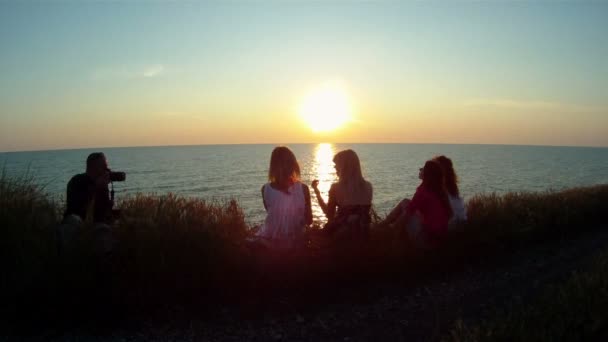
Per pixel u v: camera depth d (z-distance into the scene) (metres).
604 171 99.50
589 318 3.65
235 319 4.38
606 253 5.93
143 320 4.21
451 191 6.84
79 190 5.40
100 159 5.72
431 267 5.99
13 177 5.93
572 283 4.50
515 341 3.31
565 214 8.90
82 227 4.77
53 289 4.09
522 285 5.66
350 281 5.36
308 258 5.26
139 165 137.50
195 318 4.34
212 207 6.57
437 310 4.80
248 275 4.87
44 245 4.54
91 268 4.40
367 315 4.64
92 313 4.14
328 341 4.03
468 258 6.57
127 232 4.96
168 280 4.57
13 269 4.23
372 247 5.73
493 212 7.96
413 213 6.21
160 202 6.38
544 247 7.66
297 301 4.84
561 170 105.38
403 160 169.50
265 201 5.26
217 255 4.92
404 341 4.03
